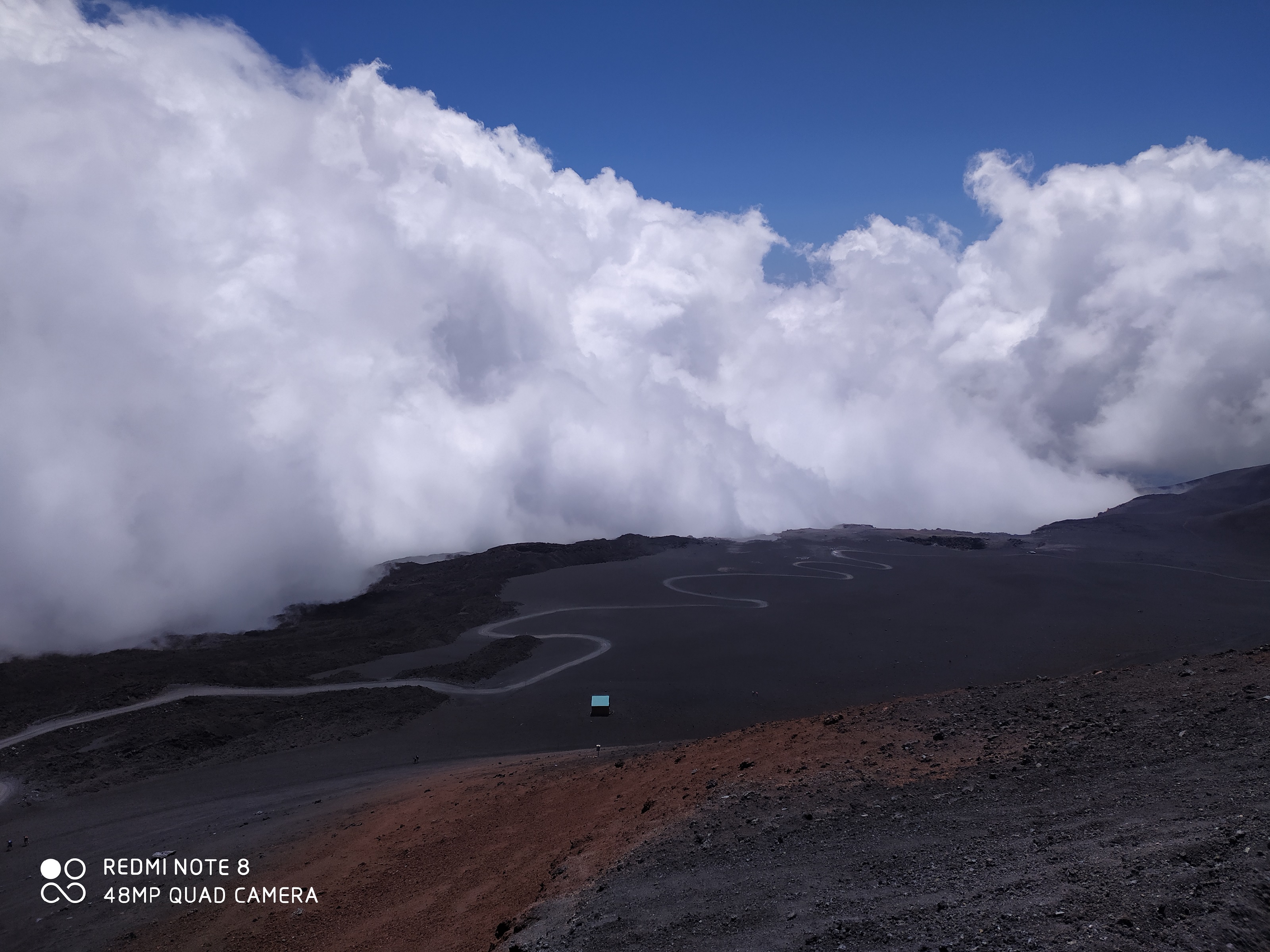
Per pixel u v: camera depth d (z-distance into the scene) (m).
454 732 58.19
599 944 14.97
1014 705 23.48
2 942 28.47
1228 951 9.81
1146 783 16.16
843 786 19.64
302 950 22.92
